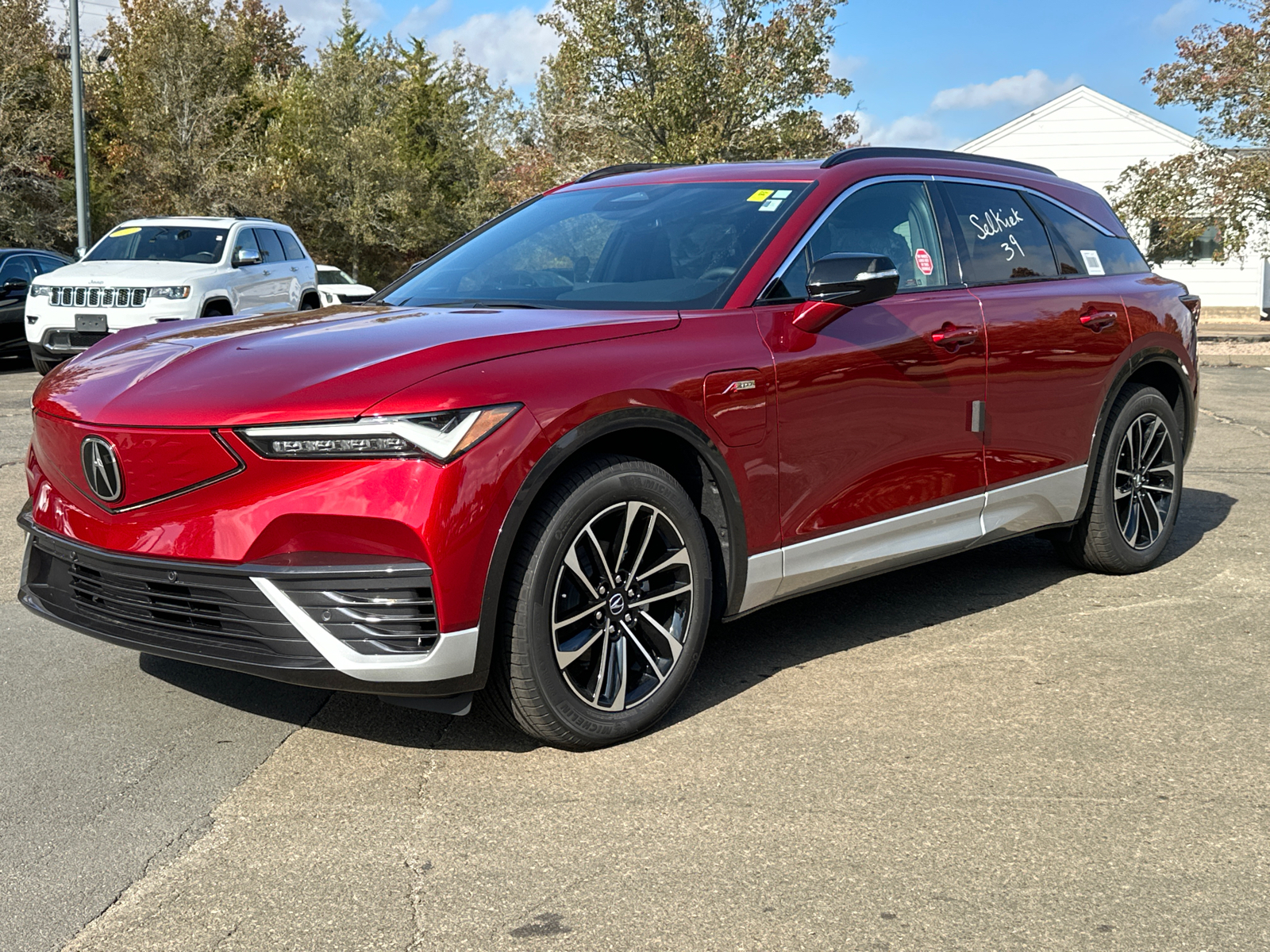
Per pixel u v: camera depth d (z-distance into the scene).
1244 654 3.90
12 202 27.92
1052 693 3.54
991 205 4.44
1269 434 9.23
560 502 2.91
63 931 2.25
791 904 2.34
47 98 29.05
